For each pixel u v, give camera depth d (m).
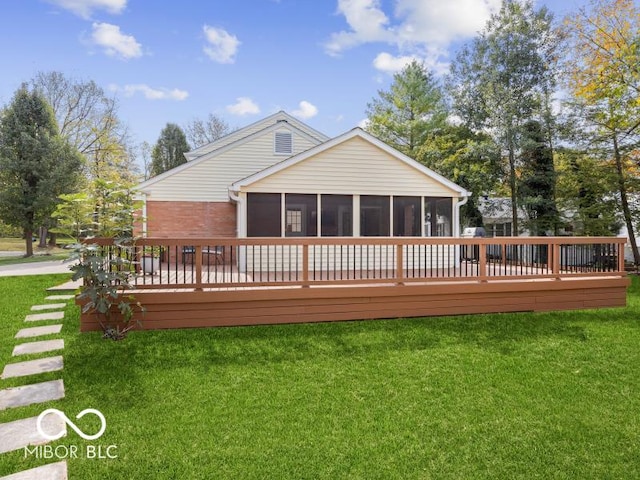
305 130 14.88
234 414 3.61
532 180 16.59
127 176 20.86
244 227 8.70
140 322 5.64
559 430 3.44
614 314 7.08
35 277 9.96
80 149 25.22
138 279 7.16
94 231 5.31
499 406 3.86
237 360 4.80
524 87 16.75
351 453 3.06
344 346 5.32
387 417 3.62
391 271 8.88
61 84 25.19
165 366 4.57
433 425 3.50
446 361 4.92
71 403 3.70
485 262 6.86
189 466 2.86
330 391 4.10
